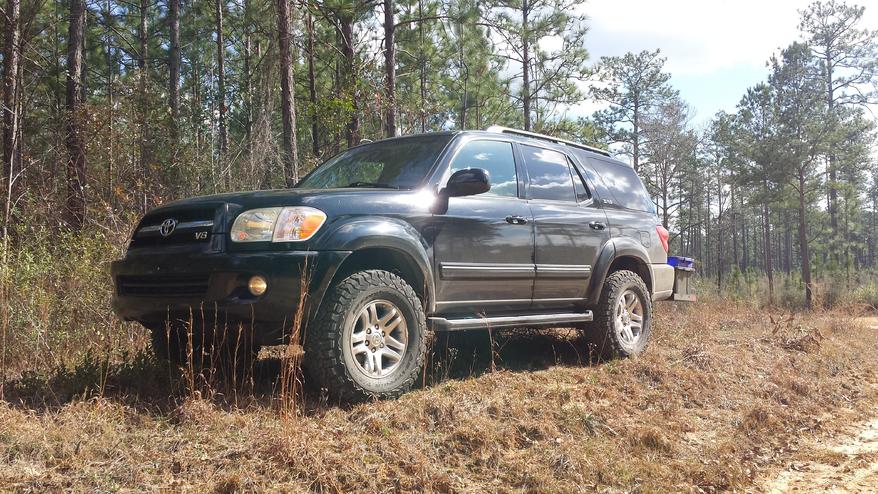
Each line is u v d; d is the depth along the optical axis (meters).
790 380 6.23
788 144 26.77
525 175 5.43
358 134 15.77
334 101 15.25
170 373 4.20
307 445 3.33
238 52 26.86
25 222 7.15
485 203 4.93
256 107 14.46
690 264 7.49
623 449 4.19
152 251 4.12
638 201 6.68
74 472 2.95
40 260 6.18
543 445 3.99
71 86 13.16
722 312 11.62
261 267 3.75
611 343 5.92
